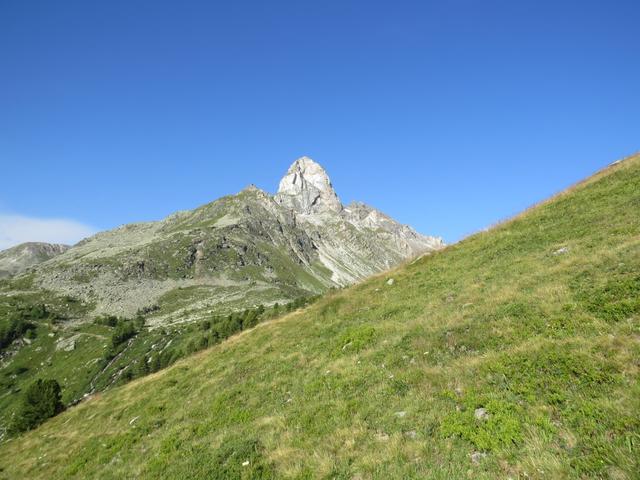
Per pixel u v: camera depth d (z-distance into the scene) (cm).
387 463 980
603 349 1117
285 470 1112
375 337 1944
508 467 842
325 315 2823
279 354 2345
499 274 2156
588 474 745
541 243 2412
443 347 1548
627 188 2614
